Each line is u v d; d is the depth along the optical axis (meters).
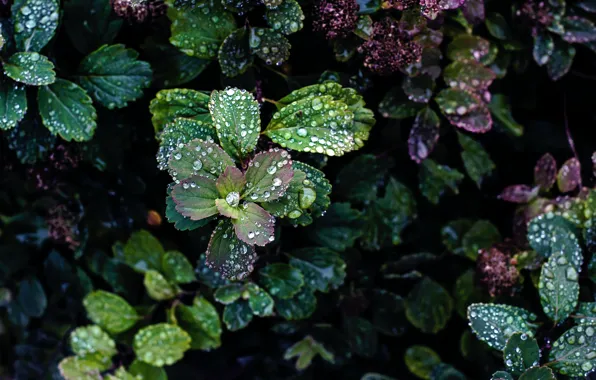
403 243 0.53
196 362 0.54
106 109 0.50
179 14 0.47
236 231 0.43
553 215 0.49
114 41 0.50
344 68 0.49
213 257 0.44
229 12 0.47
